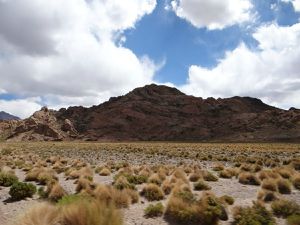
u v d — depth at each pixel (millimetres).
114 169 32812
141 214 13320
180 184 18969
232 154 54969
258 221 11547
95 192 15305
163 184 18984
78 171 25875
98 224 8508
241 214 12305
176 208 12773
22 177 26188
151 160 45031
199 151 64875
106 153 62312
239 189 20172
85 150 74062
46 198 16172
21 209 14117
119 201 14688
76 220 8578
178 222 12227
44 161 39781
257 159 39719
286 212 13133
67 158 49875
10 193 16484
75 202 9172
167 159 46562
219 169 31188
